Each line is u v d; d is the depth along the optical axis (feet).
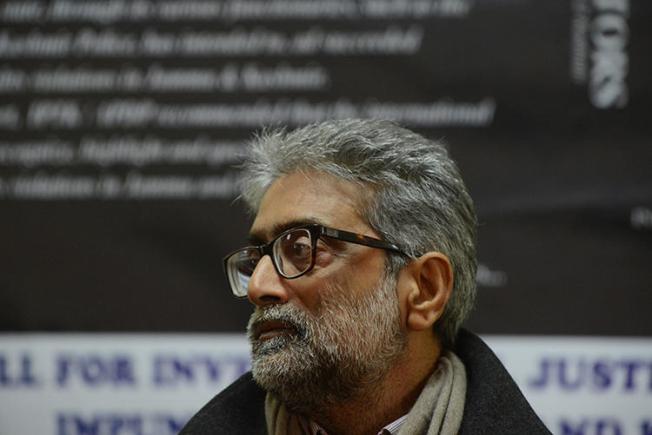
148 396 13.33
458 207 8.17
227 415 8.61
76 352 13.39
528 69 13.05
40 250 13.50
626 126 12.91
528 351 12.88
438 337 8.34
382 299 7.73
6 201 13.56
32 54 13.71
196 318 13.34
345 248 7.64
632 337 12.77
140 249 13.43
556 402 12.84
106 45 13.66
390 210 7.78
